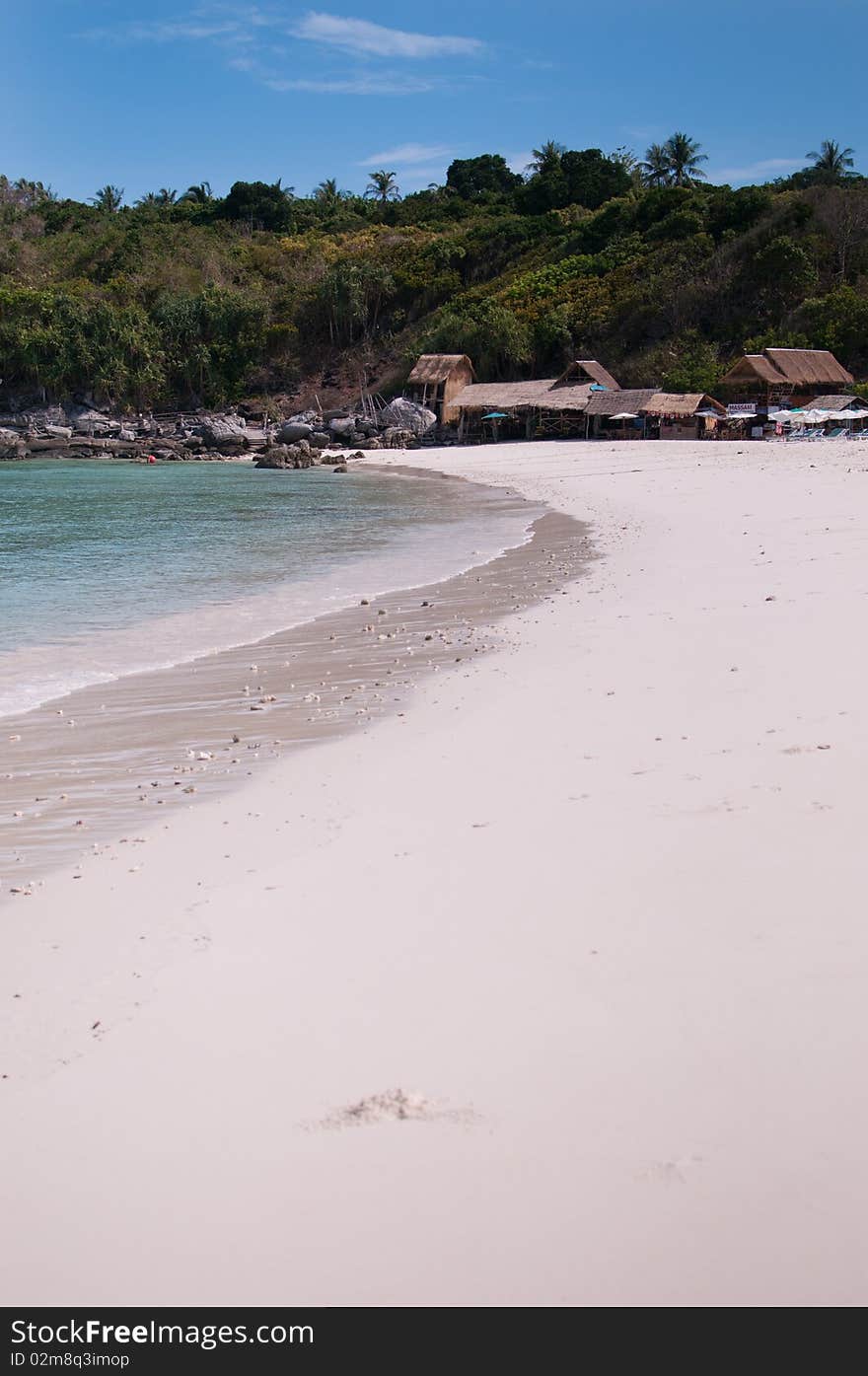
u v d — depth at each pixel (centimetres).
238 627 1609
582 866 638
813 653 1132
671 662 1169
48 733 1077
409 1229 359
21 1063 471
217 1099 434
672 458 5403
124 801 862
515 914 582
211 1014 503
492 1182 375
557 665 1222
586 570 1991
